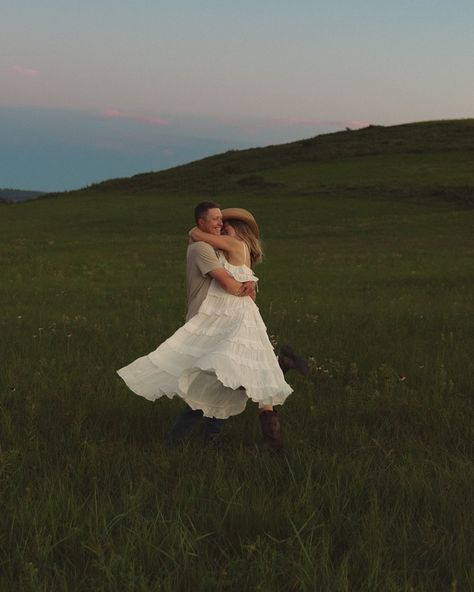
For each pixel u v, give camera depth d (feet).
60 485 14.10
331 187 185.98
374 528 12.35
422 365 28.02
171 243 110.73
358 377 26.63
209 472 15.70
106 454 16.89
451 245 103.19
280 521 12.94
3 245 103.19
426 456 17.39
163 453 17.13
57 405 21.93
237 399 17.78
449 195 166.40
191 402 17.48
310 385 24.59
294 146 260.62
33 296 54.49
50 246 104.32
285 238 119.65
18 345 32.32
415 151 227.40
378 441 18.53
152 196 202.28
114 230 138.82
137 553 11.60
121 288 61.05
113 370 26.78
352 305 49.42
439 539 12.39
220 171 228.02
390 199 170.19
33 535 12.19
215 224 18.72
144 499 13.94
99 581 10.77
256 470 15.56
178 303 50.75
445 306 48.26
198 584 10.80
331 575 10.85
